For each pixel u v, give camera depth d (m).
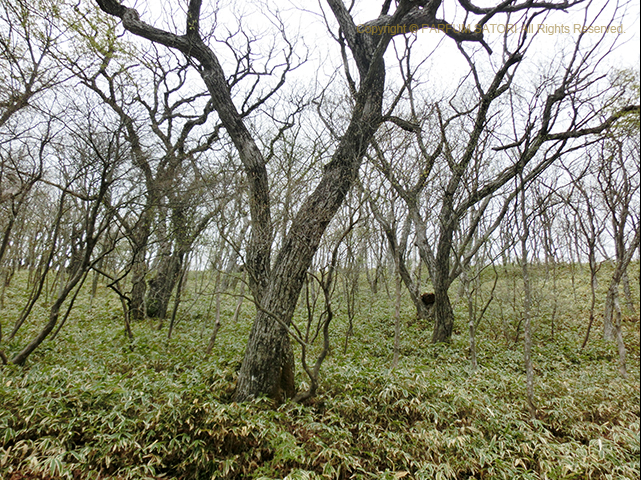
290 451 3.60
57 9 5.32
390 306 13.21
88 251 5.75
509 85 5.31
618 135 4.89
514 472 3.64
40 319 9.60
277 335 4.72
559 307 11.57
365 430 4.26
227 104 5.86
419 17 5.90
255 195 5.87
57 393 4.29
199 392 4.37
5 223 9.25
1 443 3.63
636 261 17.62
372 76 5.53
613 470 3.68
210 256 9.36
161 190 7.42
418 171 6.99
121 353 6.64
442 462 3.75
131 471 3.43
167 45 5.80
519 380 5.71
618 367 6.91
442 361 7.25
